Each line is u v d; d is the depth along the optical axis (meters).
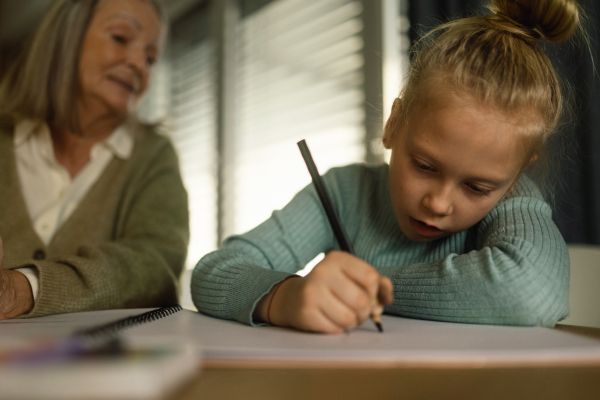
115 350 0.20
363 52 1.75
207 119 2.53
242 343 0.36
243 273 0.58
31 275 0.68
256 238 0.79
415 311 0.57
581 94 1.18
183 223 1.04
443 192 0.60
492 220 0.68
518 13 0.70
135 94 1.16
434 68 0.65
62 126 1.06
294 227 0.83
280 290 0.49
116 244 0.85
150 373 0.16
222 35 2.42
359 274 0.43
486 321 0.52
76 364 0.17
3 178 0.97
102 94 1.07
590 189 1.17
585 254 0.82
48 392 0.16
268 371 0.29
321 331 0.42
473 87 0.59
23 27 1.39
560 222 1.18
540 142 0.66
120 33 1.09
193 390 0.26
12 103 1.07
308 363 0.31
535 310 0.50
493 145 0.58
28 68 1.06
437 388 0.27
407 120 0.65
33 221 1.00
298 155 1.97
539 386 0.27
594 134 1.17
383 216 0.84
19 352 0.19
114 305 0.75
